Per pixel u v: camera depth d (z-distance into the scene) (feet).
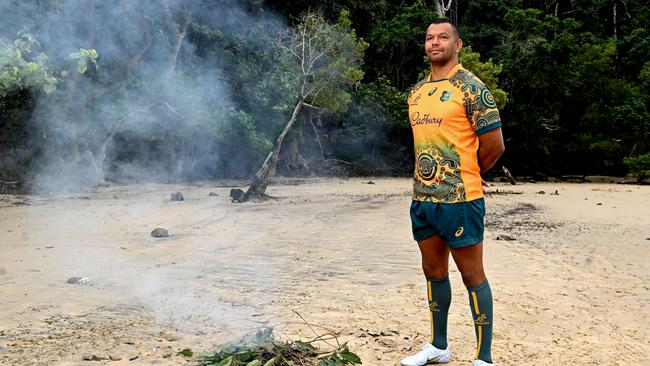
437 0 125.39
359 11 112.16
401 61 123.24
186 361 11.94
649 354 12.85
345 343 12.44
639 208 48.78
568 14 133.49
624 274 21.71
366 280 20.53
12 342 13.10
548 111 111.14
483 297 11.55
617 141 109.09
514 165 116.37
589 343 13.60
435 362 12.19
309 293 18.47
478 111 11.15
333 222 38.17
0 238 31.14
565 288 19.36
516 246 28.32
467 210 11.32
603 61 109.50
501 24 126.93
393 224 36.81
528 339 13.87
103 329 14.26
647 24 133.18
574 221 39.19
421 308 16.56
